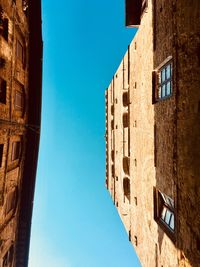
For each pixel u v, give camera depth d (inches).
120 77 884.0
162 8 472.4
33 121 722.2
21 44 650.8
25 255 748.0
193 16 329.4
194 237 335.0
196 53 325.1
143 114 612.1
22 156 685.9
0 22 491.5
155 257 514.3
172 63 407.5
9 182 601.6
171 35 420.2
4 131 534.0
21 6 631.8
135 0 666.8
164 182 461.4
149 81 559.5
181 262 379.2
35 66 716.7
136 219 675.4
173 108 411.8
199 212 320.5
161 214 514.6
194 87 332.8
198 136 321.7
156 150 509.4
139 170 648.4
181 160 376.5
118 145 913.5
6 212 615.8
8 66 546.3
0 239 567.2
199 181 319.6
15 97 613.0
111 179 1043.3
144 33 603.8
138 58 661.3
